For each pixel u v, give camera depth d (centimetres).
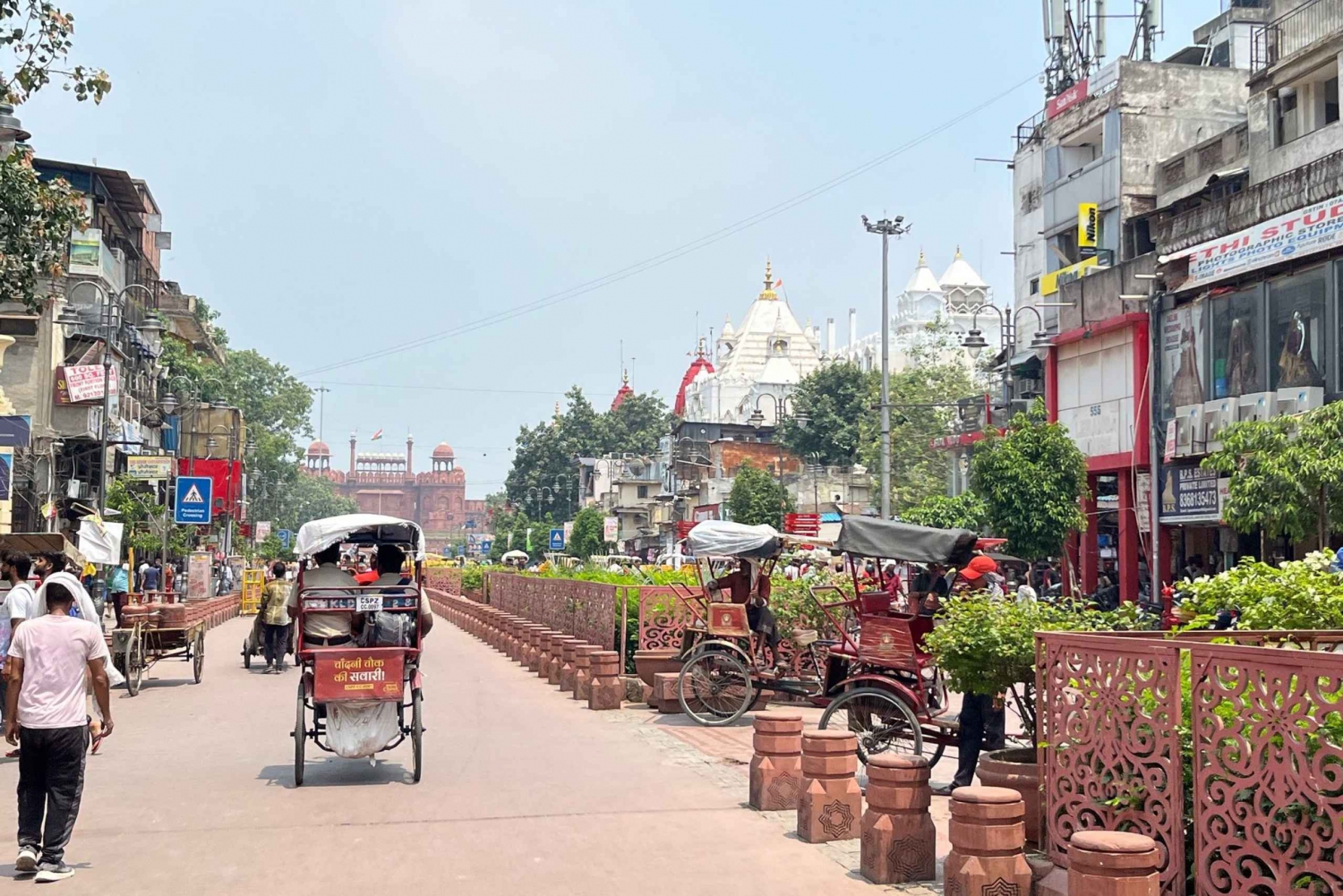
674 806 988
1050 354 3550
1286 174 2648
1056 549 3128
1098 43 4038
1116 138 3559
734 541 1442
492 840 867
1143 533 3064
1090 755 646
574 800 1010
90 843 859
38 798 775
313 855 823
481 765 1186
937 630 866
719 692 1493
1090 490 3338
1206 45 3984
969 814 673
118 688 1934
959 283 9162
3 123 1941
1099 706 635
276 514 9450
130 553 3847
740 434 8306
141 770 1166
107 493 3588
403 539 1293
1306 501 2105
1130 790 605
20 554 1184
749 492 6047
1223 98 3600
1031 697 859
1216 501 2758
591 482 10794
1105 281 3309
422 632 1166
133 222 5072
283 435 8944
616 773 1138
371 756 1120
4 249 1570
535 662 2228
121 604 1959
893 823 756
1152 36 3888
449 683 2028
